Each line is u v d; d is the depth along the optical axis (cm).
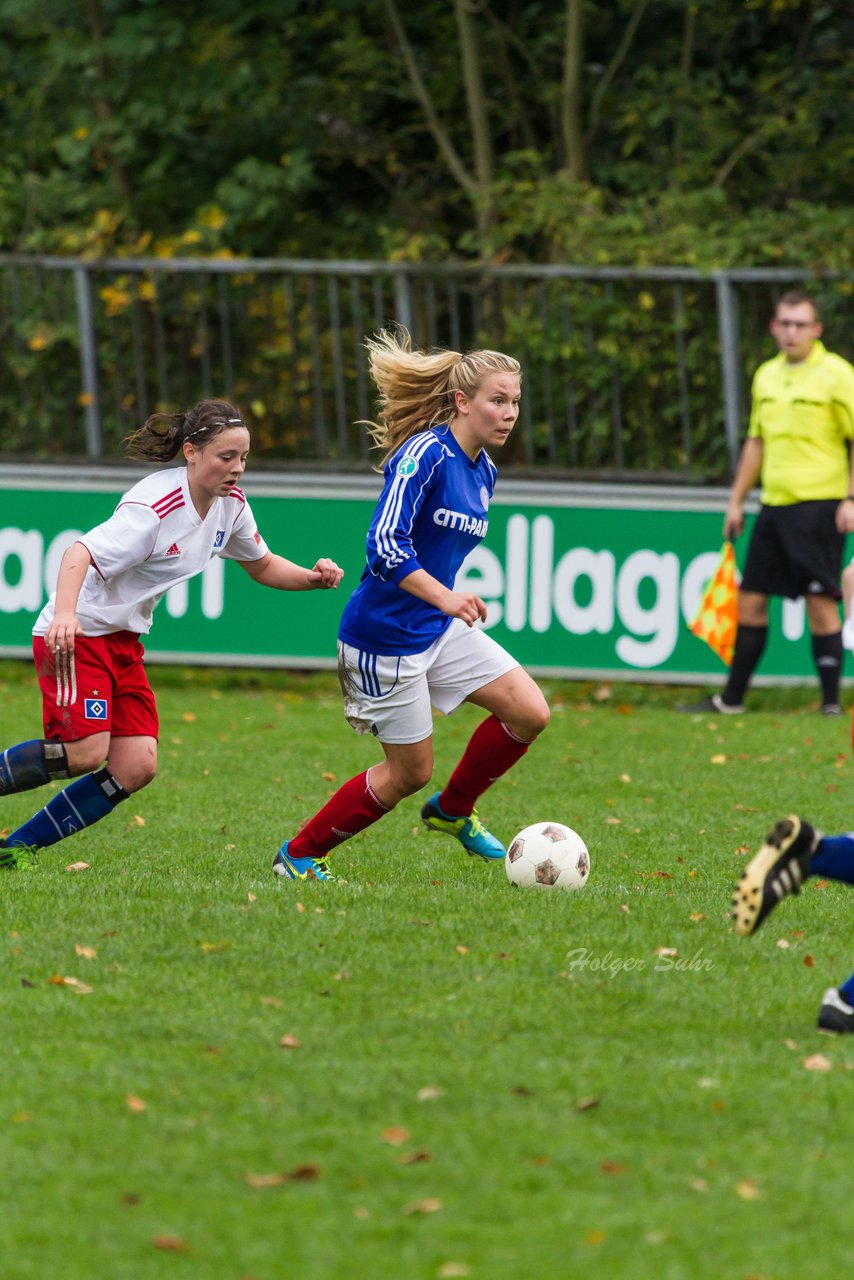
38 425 4472
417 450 1941
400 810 2647
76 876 2041
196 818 2527
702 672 4128
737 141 5175
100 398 4434
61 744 2020
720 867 2227
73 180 5175
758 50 5350
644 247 4303
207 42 5003
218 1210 1096
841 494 3722
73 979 1577
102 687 2023
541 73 5306
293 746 3312
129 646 2055
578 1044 1414
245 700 4038
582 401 4359
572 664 4147
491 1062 1362
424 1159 1171
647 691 4203
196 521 1980
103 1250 1045
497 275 4272
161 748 3241
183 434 1966
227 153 5288
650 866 2223
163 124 5059
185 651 4200
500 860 2230
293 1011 1491
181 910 1844
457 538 1992
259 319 4356
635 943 1745
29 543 4206
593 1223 1083
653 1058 1382
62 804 2089
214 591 4188
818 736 3528
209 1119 1238
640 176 5156
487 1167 1162
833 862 1467
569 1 4981
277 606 4181
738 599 3881
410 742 2009
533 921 1827
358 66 5081
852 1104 1288
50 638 1916
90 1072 1332
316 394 4297
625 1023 1477
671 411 4278
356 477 4153
